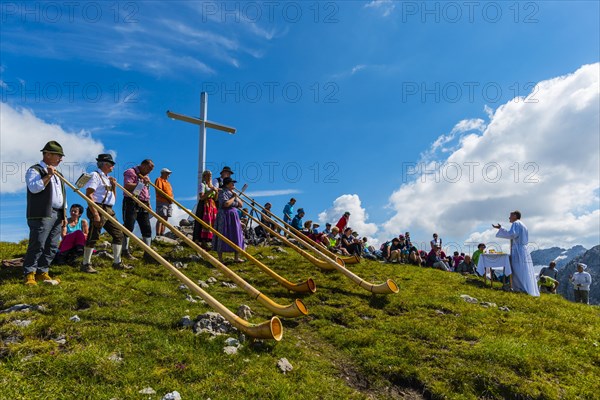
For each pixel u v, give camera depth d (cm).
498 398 616
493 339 802
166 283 996
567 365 720
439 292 1178
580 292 2006
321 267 1340
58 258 1062
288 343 724
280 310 813
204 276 1124
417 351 732
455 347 757
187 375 558
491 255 1471
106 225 1074
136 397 503
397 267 1633
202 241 1449
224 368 588
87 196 1010
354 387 632
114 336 640
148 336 646
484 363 696
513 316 1008
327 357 714
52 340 614
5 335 618
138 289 901
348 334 799
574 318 1068
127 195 1199
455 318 938
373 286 1091
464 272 2105
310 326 853
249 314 841
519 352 736
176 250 1391
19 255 1173
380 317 922
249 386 550
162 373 558
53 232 924
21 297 782
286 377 600
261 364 618
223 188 1307
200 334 668
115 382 529
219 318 725
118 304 791
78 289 839
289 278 1224
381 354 717
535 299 1273
